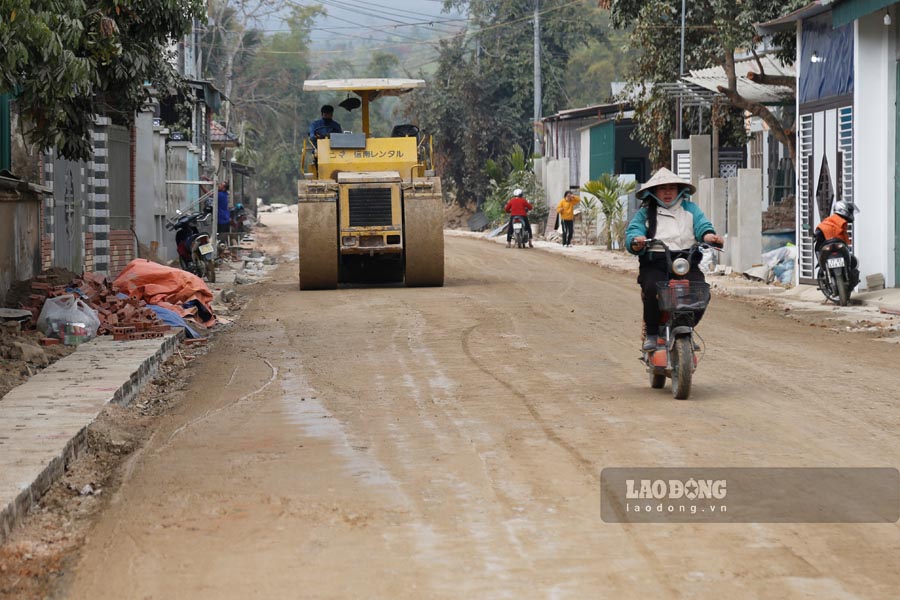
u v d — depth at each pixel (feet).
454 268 120.98
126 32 62.18
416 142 101.09
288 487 30.30
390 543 25.32
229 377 49.78
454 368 50.57
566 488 29.63
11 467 30.37
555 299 82.99
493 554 24.47
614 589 22.25
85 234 85.92
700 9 127.03
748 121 151.94
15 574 24.11
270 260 135.54
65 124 61.05
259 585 22.84
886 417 38.88
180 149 131.85
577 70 370.73
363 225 94.12
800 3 110.11
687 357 41.68
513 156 230.48
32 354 49.37
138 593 22.58
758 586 22.29
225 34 342.64
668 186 43.83
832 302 81.46
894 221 84.12
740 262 106.22
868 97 84.69
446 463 32.55
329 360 53.83
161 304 67.10
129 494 30.01
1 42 45.29
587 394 43.70
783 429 36.83
